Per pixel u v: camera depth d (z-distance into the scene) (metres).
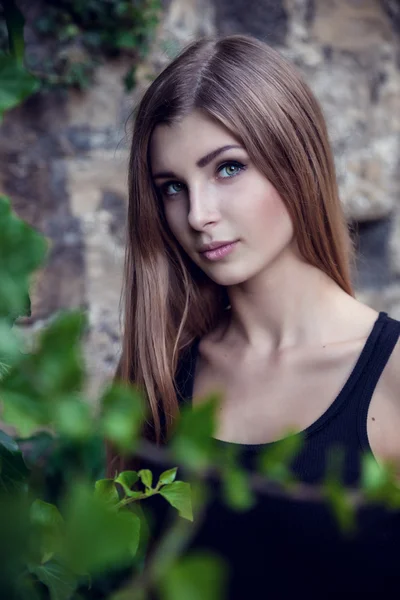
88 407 0.33
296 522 1.21
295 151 1.32
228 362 1.49
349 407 1.28
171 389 1.51
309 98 1.38
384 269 2.88
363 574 1.20
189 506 0.56
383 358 1.29
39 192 2.19
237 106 1.27
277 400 1.36
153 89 1.37
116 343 2.32
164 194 1.38
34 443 1.32
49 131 2.21
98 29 2.22
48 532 0.34
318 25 2.68
